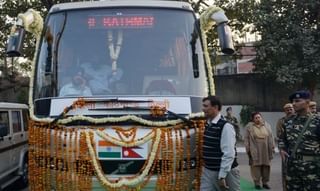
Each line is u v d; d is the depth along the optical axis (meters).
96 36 6.28
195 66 6.23
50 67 6.20
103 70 6.11
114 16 6.34
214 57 19.23
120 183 5.30
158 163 5.40
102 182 5.31
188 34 6.37
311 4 20.61
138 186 5.33
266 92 23.95
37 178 5.68
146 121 5.50
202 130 5.76
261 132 10.72
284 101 23.69
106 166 5.37
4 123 10.92
